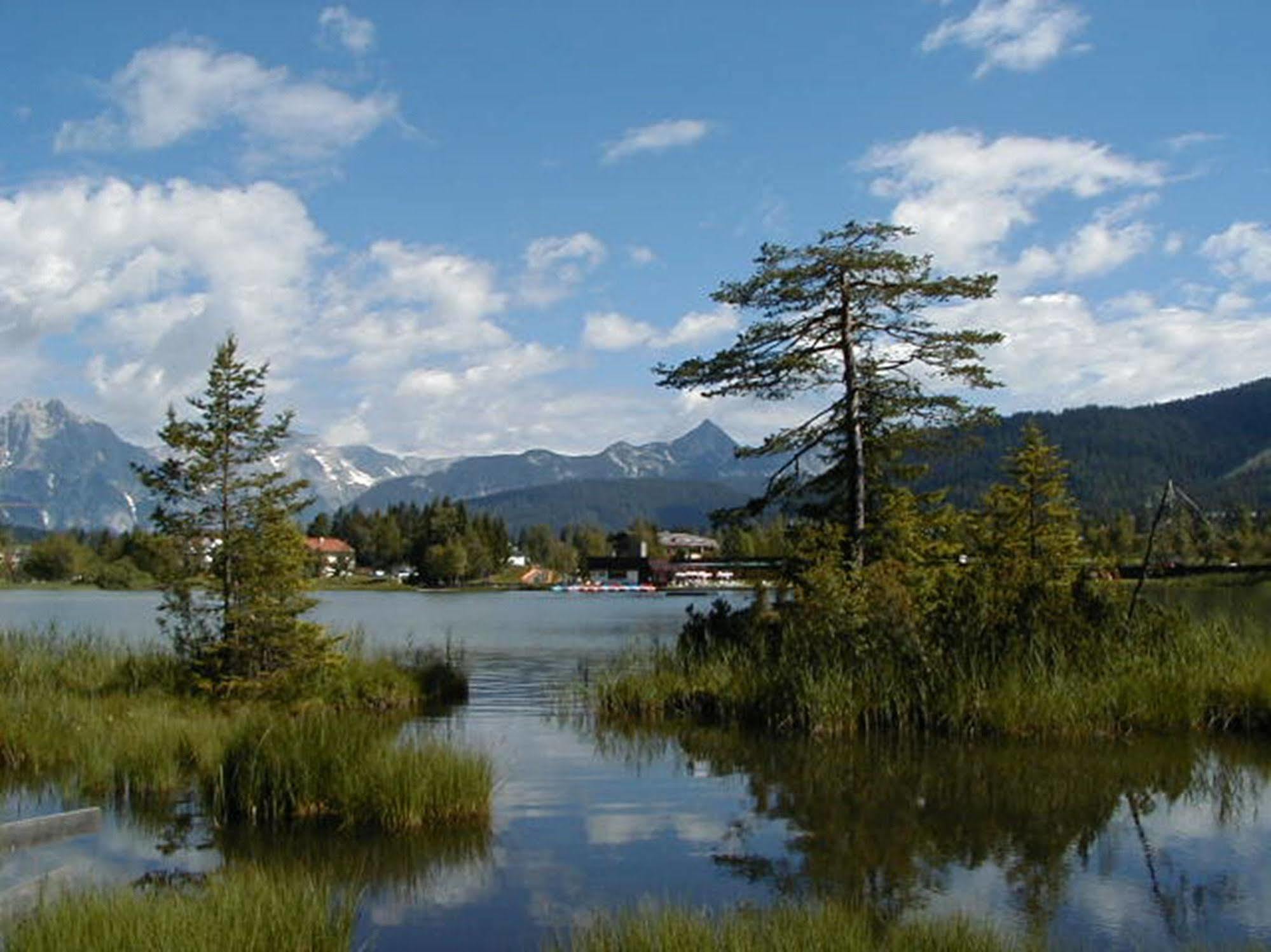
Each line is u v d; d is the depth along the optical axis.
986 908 9.53
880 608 21.14
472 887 10.09
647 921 8.30
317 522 165.75
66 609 68.56
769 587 25.62
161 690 19.73
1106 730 17.73
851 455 26.09
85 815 10.21
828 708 18.50
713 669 21.80
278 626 20.41
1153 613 21.95
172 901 8.42
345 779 12.27
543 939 8.74
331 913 9.02
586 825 12.28
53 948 7.39
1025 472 33.75
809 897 9.80
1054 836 11.85
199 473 20.17
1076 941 8.73
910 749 16.89
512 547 181.50
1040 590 21.92
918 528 26.58
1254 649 20.75
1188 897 9.79
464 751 14.12
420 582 145.88
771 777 14.93
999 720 17.86
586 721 20.08
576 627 52.78
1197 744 16.94
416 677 23.42
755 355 26.20
